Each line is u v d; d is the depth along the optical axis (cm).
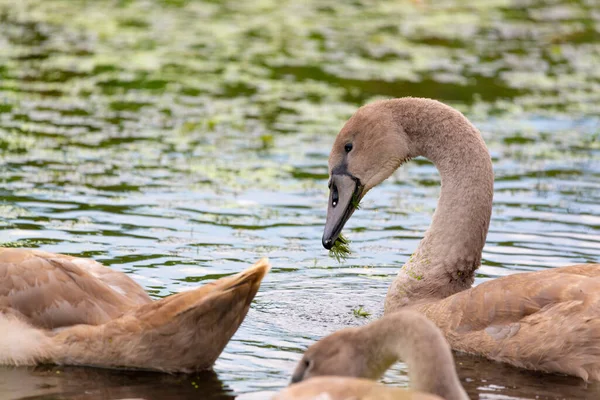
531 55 2641
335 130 1995
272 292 1222
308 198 1598
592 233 1436
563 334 985
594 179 1712
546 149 1892
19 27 2752
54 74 2325
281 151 1852
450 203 1195
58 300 1001
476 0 3266
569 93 2314
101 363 971
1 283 1011
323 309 1170
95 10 3006
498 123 2066
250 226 1454
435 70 2462
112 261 1280
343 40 2741
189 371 964
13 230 1375
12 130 1897
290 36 2775
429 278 1177
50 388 923
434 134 1214
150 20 2914
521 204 1570
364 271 1309
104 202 1524
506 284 1059
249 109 2123
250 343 1052
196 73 2395
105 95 2184
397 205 1587
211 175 1692
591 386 960
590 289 1001
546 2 3247
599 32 2891
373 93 2261
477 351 1043
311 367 838
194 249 1344
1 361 986
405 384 941
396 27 2912
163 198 1560
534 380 978
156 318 945
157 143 1867
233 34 2775
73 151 1786
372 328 825
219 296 916
